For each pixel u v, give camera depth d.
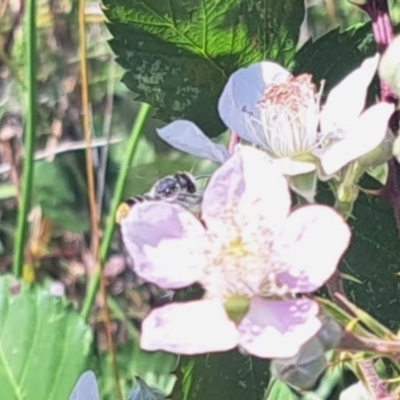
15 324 0.12
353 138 0.10
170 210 0.10
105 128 0.25
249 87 0.11
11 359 0.12
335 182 0.11
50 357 0.11
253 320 0.09
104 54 0.26
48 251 0.25
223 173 0.10
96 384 0.10
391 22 0.11
